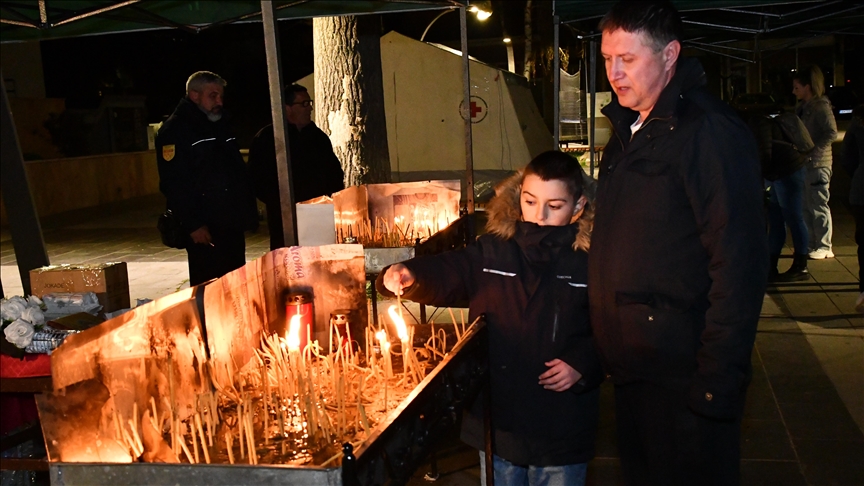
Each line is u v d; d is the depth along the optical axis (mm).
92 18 4695
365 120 8102
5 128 3891
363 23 8047
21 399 2549
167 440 2041
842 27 7938
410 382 2447
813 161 8070
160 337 2127
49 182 16016
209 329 2354
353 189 4922
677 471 2309
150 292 8078
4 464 2115
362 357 2789
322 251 2865
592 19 7234
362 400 2312
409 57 13008
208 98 5156
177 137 5066
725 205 2061
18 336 2189
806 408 4453
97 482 1742
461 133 13055
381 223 5121
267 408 2236
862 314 6230
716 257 2080
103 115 21469
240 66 29875
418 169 13289
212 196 5172
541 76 22984
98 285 3004
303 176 5957
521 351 2652
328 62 8086
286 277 2893
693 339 2199
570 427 2660
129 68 28297
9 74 20781
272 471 1632
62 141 20531
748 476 3674
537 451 2662
